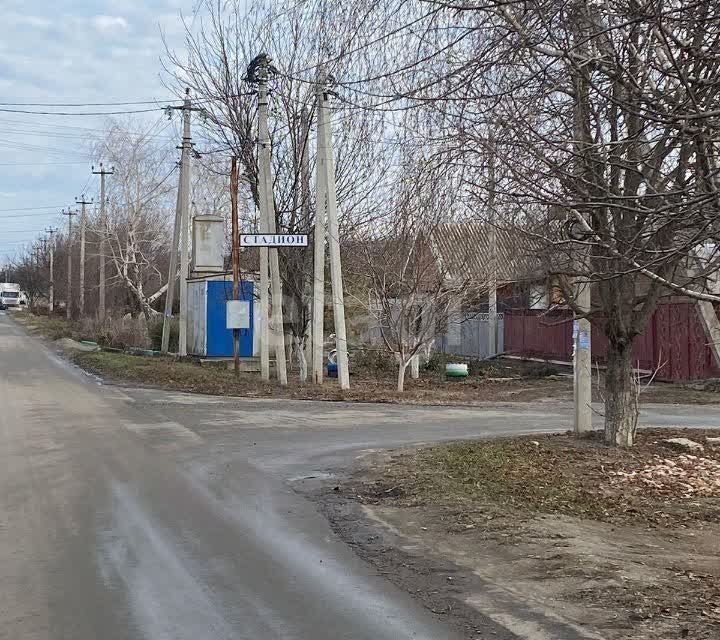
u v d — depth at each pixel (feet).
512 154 21.43
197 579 19.25
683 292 20.92
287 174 79.00
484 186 23.31
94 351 109.29
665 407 62.39
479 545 22.38
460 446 39.37
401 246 70.54
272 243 66.90
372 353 97.50
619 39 20.24
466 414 57.26
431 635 15.99
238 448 39.17
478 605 17.70
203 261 108.17
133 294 171.12
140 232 154.30
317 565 20.58
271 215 70.90
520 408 62.18
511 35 20.38
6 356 102.32
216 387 69.72
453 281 71.46
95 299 200.54
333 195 70.18
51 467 32.60
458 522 24.79
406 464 34.65
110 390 66.49
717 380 73.10
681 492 30.09
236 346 79.97
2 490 28.35
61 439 39.86
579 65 18.57
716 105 19.47
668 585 18.88
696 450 38.24
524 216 31.27
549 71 21.20
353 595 18.34
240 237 66.54
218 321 97.19
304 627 16.35
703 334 75.15
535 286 42.24
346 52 26.91
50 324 192.85
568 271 28.86
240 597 18.08
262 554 21.45
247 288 96.17
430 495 28.50
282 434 44.60
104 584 18.74
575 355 43.98
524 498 28.40
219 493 28.86
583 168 21.97
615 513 26.68
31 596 17.88
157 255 170.50
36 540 22.26
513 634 16.03
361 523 24.93
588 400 44.04
